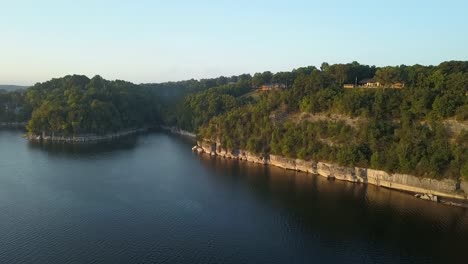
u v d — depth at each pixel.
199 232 89.19
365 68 187.00
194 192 118.94
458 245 83.75
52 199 108.31
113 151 185.50
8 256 75.25
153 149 196.25
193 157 176.50
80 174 136.62
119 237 85.25
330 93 151.25
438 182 112.50
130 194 115.25
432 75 137.75
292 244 84.06
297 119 160.62
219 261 76.12
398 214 101.06
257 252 80.12
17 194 111.69
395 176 122.19
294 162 150.50
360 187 125.50
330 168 137.62
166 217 97.62
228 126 182.25
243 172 146.12
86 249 79.12
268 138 163.25
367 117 137.25
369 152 130.25
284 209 104.56
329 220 97.06
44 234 85.44
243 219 97.31
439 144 115.00
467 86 123.56
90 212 99.38
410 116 127.00
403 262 76.50
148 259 76.06
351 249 82.06
